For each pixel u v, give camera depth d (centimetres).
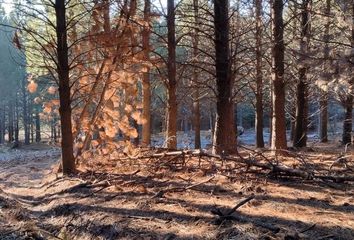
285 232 460
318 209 559
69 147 935
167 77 1437
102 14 1061
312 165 866
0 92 5112
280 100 1281
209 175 803
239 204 537
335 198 619
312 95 2173
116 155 1008
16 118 5600
